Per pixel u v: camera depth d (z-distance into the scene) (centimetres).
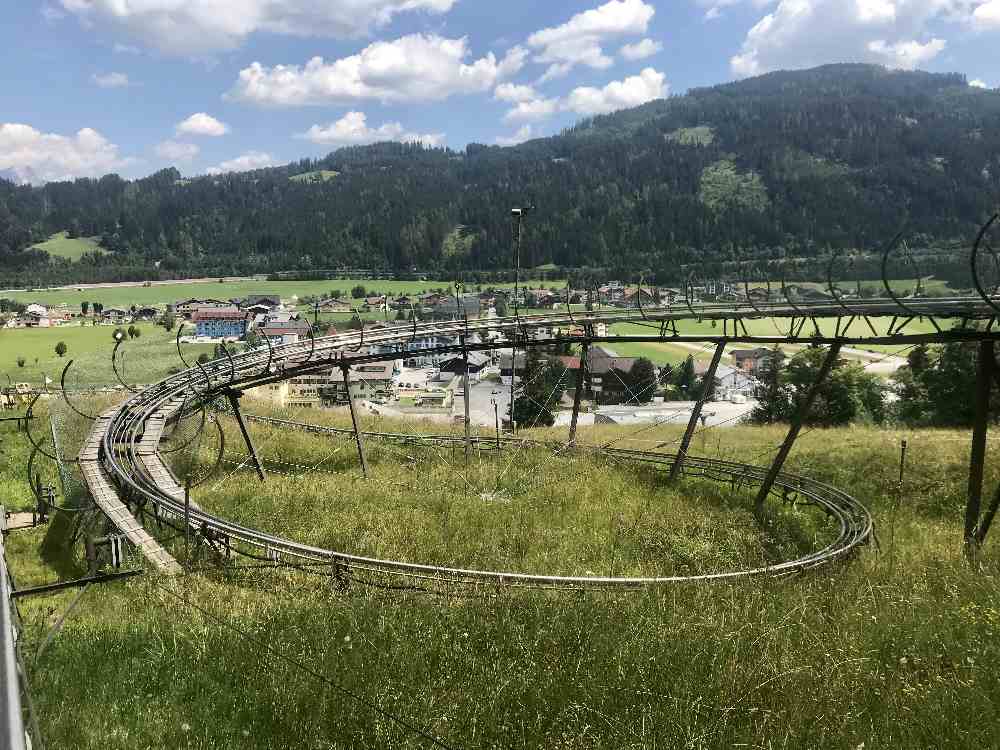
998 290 1870
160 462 2039
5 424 2931
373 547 1794
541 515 2184
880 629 1038
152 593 1265
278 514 2048
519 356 8812
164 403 2530
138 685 877
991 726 776
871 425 4884
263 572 1455
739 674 911
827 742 784
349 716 809
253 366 2792
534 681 903
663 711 831
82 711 799
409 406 8494
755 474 2667
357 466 2870
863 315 2223
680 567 1814
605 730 806
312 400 8300
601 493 2459
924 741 783
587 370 5981
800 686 877
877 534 2050
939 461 2672
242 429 2583
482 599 1254
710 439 3888
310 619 1099
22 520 1728
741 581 1433
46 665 913
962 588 1234
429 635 1035
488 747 779
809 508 2395
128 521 1568
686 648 990
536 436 3894
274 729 801
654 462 2933
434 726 796
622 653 976
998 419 4347
